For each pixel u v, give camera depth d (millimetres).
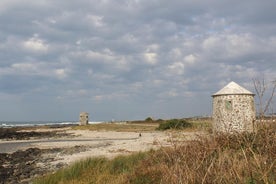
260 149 6547
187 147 7617
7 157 31656
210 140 7730
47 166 24453
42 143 47156
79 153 29703
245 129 7637
